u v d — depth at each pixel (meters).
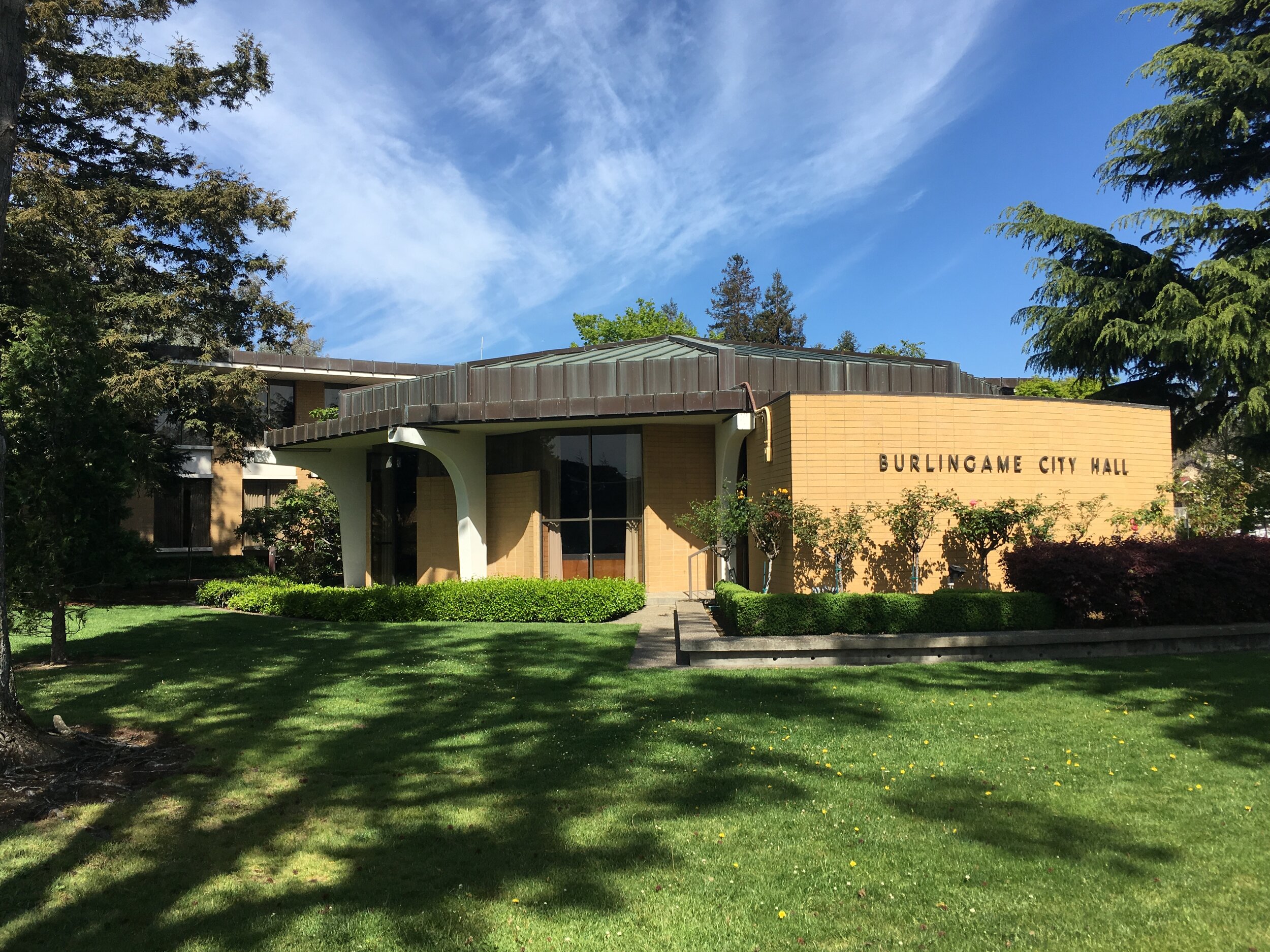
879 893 3.99
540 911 3.87
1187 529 15.04
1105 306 24.08
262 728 7.25
